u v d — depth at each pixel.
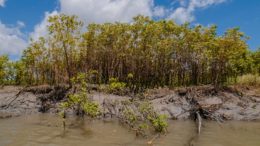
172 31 32.00
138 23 31.75
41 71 30.62
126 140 15.77
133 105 24.28
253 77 31.56
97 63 32.19
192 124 21.83
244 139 16.83
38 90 27.62
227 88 28.80
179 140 16.14
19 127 18.66
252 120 24.33
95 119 22.69
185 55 32.50
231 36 29.97
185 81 32.62
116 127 19.50
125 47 32.09
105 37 32.00
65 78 29.94
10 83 31.75
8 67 31.33
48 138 15.79
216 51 30.27
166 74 32.72
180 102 25.84
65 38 28.84
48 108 26.17
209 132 18.70
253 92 28.52
